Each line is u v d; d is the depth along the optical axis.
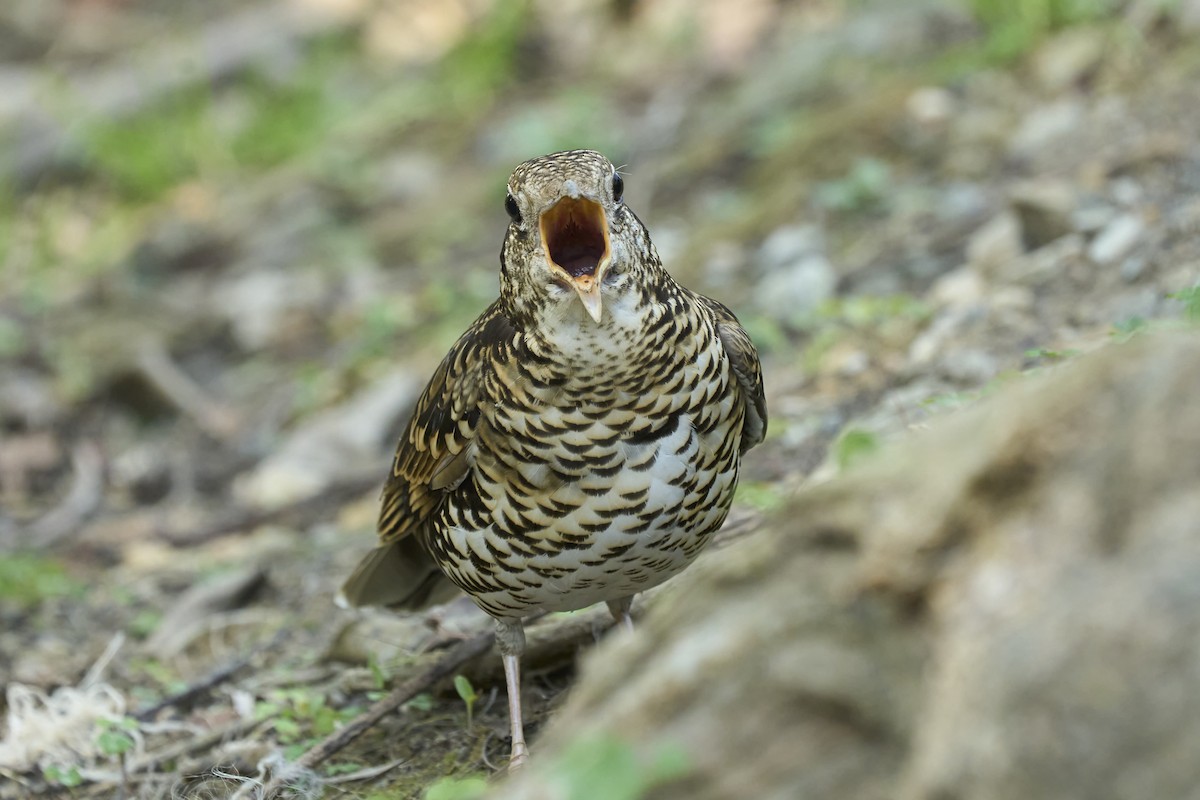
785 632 4.00
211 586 11.03
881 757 3.85
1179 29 14.66
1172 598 3.44
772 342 12.34
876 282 13.03
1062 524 3.67
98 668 10.01
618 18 22.97
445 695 8.09
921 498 3.93
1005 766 3.48
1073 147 13.70
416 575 8.27
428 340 16.19
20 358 18.08
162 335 18.12
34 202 22.75
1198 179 11.54
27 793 8.35
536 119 19.84
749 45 20.36
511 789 4.25
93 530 14.19
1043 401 3.81
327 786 7.40
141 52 26.09
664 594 6.98
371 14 24.89
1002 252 12.12
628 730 4.06
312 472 14.32
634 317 6.27
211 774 7.71
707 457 6.55
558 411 6.36
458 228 19.06
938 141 15.28
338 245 19.50
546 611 7.14
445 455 6.81
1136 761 3.39
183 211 21.44
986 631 3.66
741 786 3.92
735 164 17.44
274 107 23.78
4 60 27.38
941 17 18.36
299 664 9.49
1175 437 3.62
